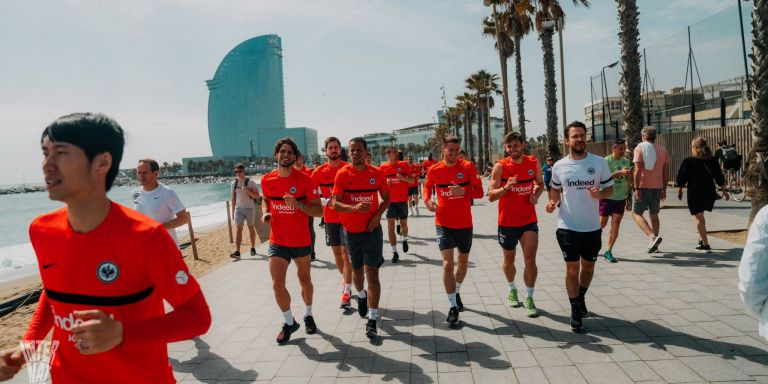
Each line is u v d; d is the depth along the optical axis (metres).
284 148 4.28
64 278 1.44
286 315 4.39
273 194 4.40
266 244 11.62
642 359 3.44
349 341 4.26
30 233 1.49
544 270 6.41
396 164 8.13
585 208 4.11
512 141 4.55
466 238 4.63
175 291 1.48
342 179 4.61
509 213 4.66
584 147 4.09
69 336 1.48
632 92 12.05
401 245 9.34
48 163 1.33
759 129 7.25
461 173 4.55
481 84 42.97
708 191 6.61
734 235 7.73
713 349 3.51
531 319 4.46
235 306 5.69
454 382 3.30
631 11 11.95
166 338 1.41
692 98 16.34
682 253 6.66
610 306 4.64
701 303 4.54
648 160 6.59
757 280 1.82
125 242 1.41
